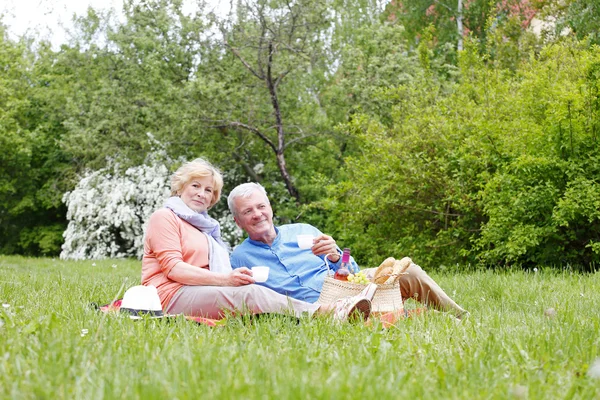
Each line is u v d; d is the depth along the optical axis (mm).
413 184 14000
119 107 21562
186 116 19797
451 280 9203
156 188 23125
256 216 5492
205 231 5520
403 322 4426
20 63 27656
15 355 3023
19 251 30547
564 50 12992
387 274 4996
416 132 14133
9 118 25641
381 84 21281
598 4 17531
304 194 21875
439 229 14383
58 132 28438
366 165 15438
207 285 5062
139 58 22406
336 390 2457
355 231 15523
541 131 11844
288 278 5422
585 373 3051
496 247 12359
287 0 19750
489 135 12609
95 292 6965
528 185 12094
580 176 11492
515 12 26188
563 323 4477
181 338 3713
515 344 3510
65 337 3432
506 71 14602
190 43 22016
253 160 22547
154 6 22188
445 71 23125
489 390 2691
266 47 20375
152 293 4824
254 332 4027
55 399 2383
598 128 11508
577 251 12180
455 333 4020
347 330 4133
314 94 23547
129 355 3146
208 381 2566
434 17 27656
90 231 24578
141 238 23750
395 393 2514
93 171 24750
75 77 27297
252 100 20641
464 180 13352
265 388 2545
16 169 28922
